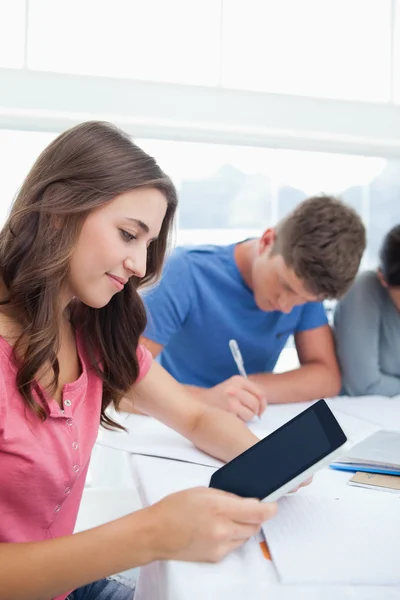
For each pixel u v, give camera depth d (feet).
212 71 5.28
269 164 5.65
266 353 4.27
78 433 2.09
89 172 1.89
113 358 2.38
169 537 1.60
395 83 5.73
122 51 5.05
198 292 4.06
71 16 4.89
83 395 2.19
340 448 1.71
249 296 4.08
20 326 1.97
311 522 1.87
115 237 1.91
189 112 5.22
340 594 1.48
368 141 5.73
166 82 5.14
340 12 5.53
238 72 5.35
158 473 2.40
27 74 4.82
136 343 2.44
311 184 5.79
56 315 1.94
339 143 5.73
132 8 5.03
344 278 3.46
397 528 1.82
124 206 1.91
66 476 1.98
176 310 3.99
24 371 1.88
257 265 3.93
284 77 5.47
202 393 3.31
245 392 3.19
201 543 1.60
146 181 1.94
